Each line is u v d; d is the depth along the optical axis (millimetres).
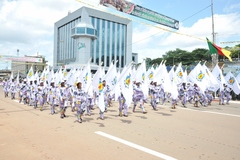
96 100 11172
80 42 55750
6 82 22062
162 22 22266
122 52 79125
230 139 6926
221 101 17672
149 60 66188
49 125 8609
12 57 45594
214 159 5188
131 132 7613
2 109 12961
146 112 12016
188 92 16422
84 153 5434
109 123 9148
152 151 5648
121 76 10758
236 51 43156
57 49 87562
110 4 17000
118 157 5180
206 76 15336
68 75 18875
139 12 19484
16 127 8164
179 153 5547
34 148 5793
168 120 9938
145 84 12320
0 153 5406
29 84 15438
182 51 63344
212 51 21141
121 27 78750
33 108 13484
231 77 18000
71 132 7520
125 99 10555
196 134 7480
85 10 68188
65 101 10297
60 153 5426
